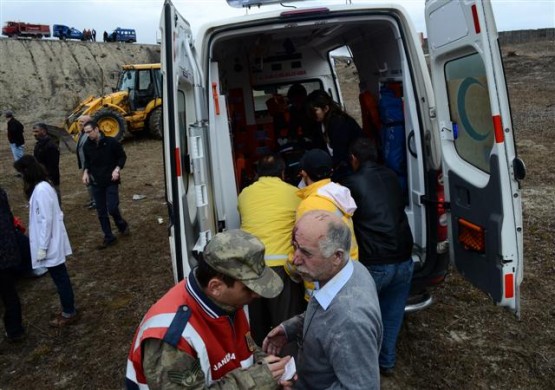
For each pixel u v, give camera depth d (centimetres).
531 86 1838
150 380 159
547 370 322
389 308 313
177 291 175
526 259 486
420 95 327
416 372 332
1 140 2038
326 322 182
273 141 582
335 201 271
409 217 351
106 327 436
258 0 329
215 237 169
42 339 423
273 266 293
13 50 3709
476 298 421
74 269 577
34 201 414
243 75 570
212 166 323
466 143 295
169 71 249
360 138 328
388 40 392
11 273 408
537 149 940
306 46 571
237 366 181
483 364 334
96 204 638
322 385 194
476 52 265
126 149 1492
